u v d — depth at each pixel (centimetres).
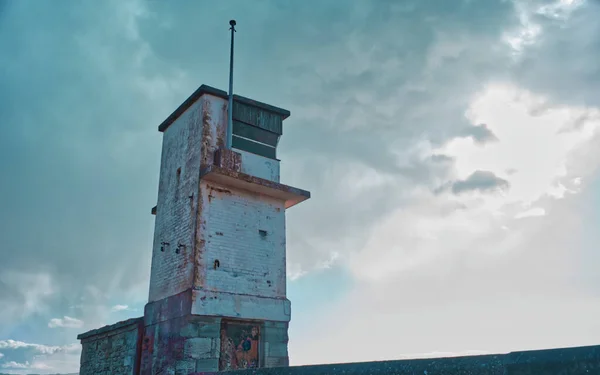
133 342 1431
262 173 1495
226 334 1291
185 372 1183
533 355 340
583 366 311
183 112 1584
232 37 1617
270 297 1380
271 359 1327
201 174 1359
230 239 1362
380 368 424
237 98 1507
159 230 1516
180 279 1327
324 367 470
